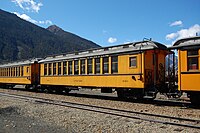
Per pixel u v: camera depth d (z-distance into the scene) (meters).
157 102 17.58
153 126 9.95
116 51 18.86
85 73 21.55
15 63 34.19
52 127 10.02
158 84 17.55
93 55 20.77
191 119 10.74
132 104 16.61
